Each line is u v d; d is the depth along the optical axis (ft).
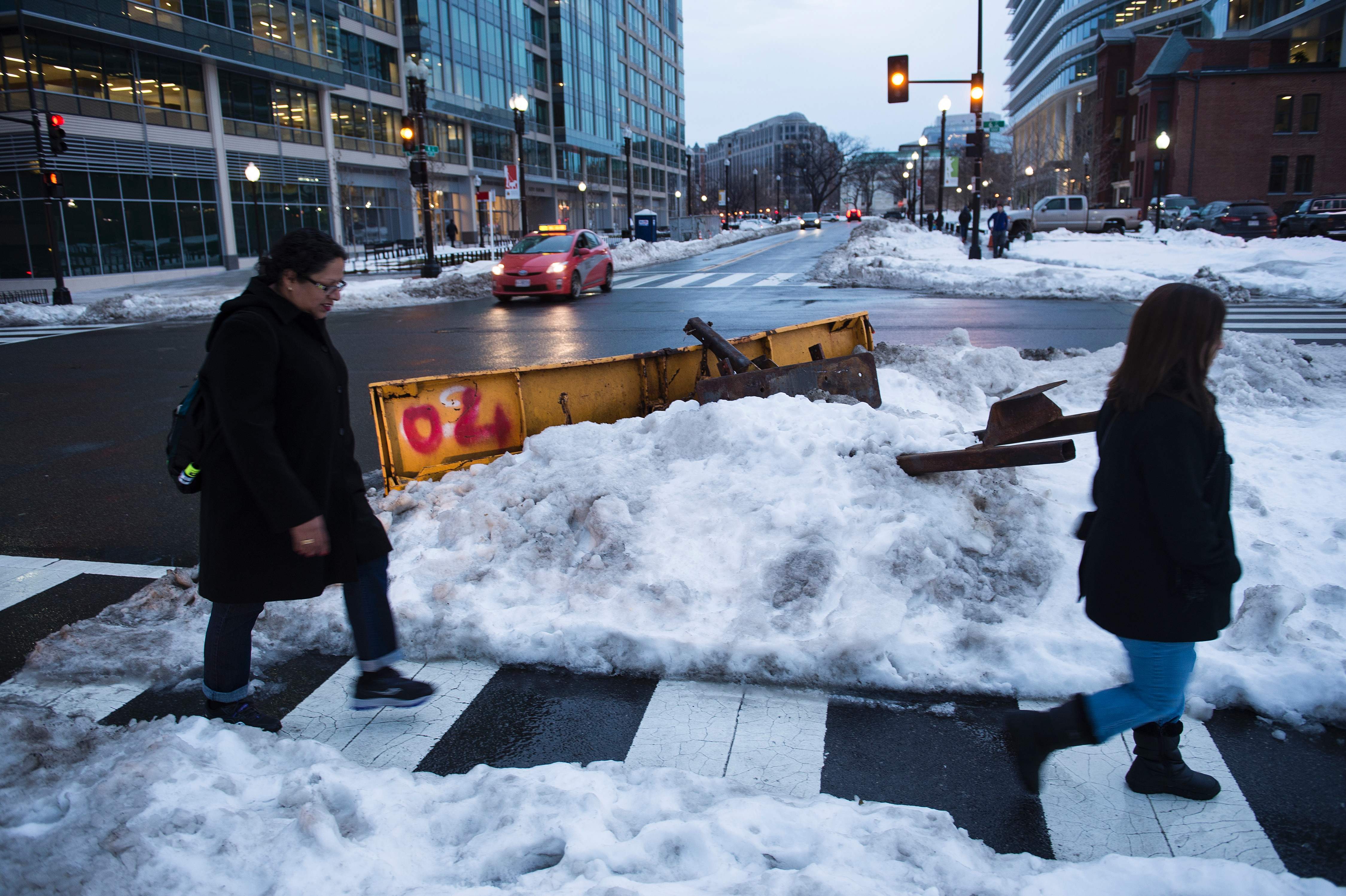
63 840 7.59
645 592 13.15
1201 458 7.59
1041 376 27.94
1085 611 8.59
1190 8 273.95
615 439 18.11
